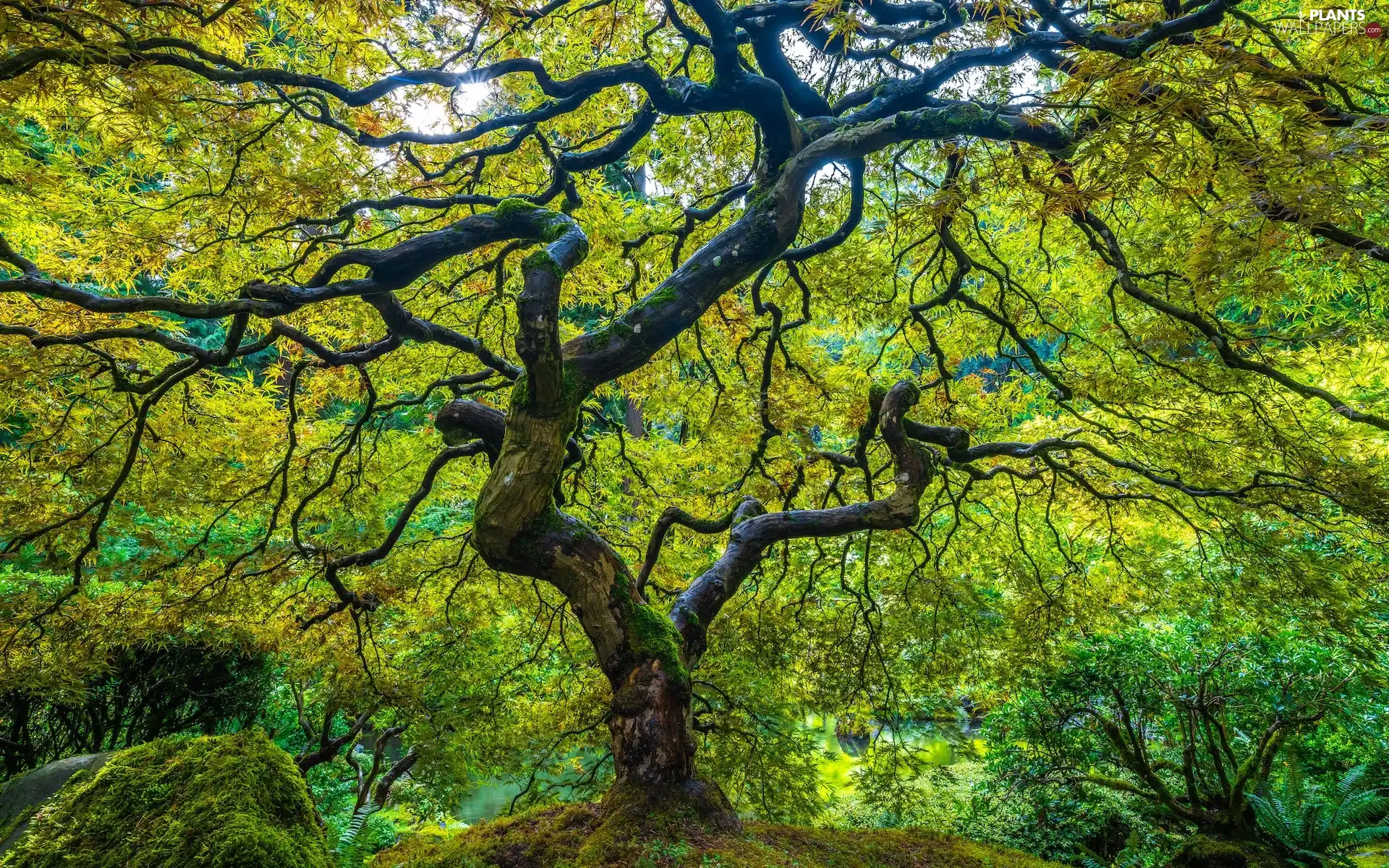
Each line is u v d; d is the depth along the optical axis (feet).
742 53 19.02
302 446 19.08
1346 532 17.97
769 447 20.88
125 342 15.55
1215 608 19.17
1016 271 22.15
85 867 9.08
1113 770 21.50
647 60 17.51
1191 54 9.06
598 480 22.21
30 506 15.57
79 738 21.99
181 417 17.13
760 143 17.12
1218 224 9.58
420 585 18.70
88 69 9.71
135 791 9.92
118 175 15.26
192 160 14.29
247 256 16.03
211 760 10.13
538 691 22.54
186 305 9.77
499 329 20.66
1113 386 17.49
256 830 9.12
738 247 12.55
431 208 14.01
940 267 19.57
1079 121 11.33
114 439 15.80
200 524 20.80
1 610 15.61
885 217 22.04
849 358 24.82
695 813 10.68
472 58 15.42
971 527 22.43
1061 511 21.95
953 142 12.91
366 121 15.06
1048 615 19.66
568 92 13.16
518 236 12.12
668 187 22.33
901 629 19.57
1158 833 19.57
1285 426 17.43
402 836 22.35
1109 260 16.56
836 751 29.53
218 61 11.14
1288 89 8.16
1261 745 18.75
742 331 21.54
